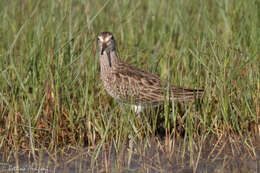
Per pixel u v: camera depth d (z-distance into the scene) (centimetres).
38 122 1452
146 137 1380
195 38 1823
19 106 1489
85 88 1548
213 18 1931
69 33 1673
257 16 1797
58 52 1536
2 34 1850
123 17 1983
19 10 2062
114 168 1295
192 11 2086
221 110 1441
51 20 1744
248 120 1510
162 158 1352
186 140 1470
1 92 1466
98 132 1458
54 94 1473
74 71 1620
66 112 1505
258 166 1302
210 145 1432
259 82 1524
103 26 1948
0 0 1973
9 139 1395
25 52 1731
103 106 1586
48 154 1373
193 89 1454
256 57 1627
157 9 2164
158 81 1515
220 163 1323
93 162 1320
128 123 1366
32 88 1520
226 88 1445
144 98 1499
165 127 1395
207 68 1454
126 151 1389
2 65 1562
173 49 1852
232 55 1518
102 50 1511
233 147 1414
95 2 2041
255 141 1444
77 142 1451
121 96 1532
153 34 1930
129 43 1925
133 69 1555
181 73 1579
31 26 1869
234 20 1931
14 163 1324
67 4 1856
